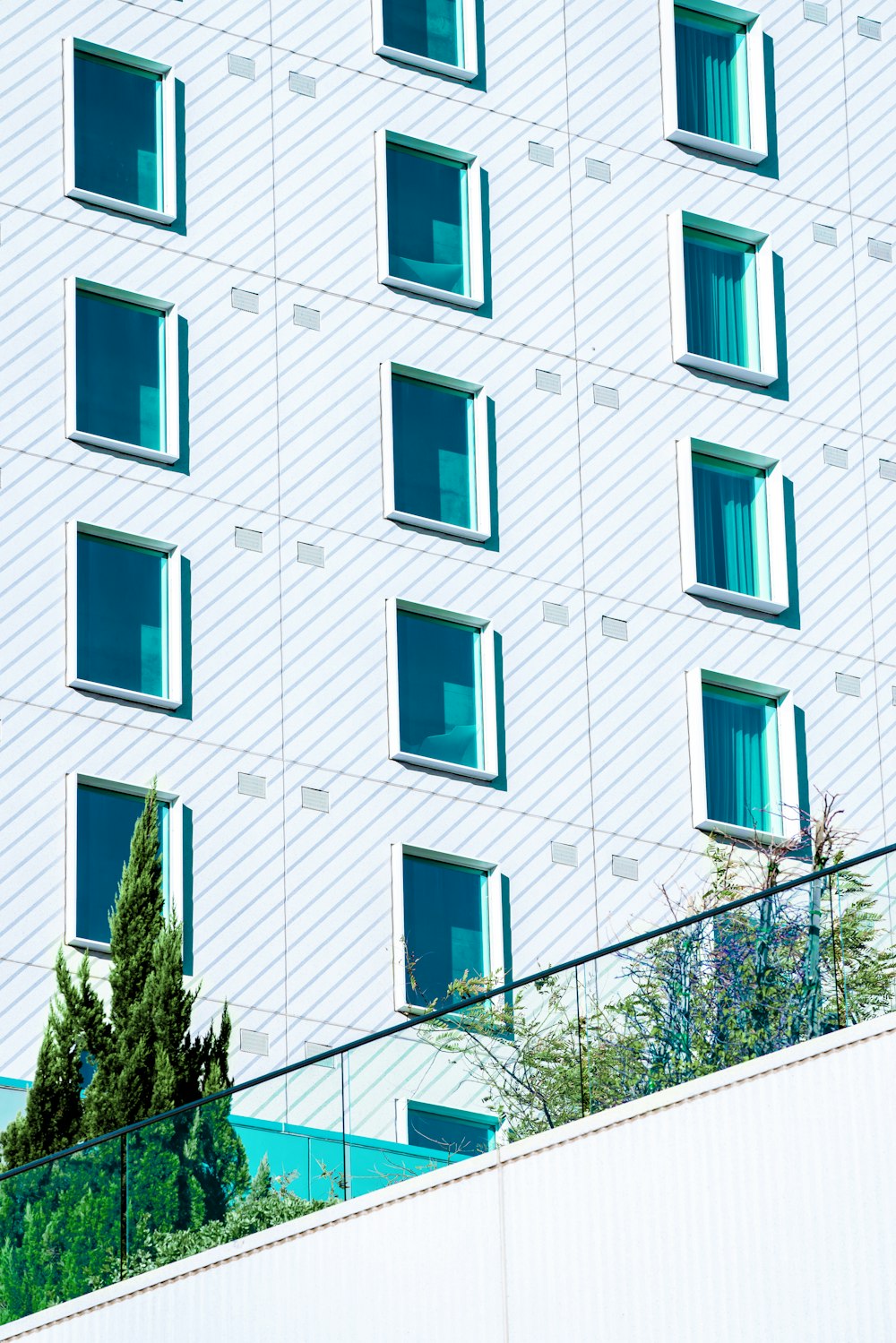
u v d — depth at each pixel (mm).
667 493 44844
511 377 44156
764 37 48062
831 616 45438
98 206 42000
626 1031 26125
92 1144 29922
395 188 44250
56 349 41031
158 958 34781
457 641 42594
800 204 47438
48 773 39125
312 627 41500
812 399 46531
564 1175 25578
